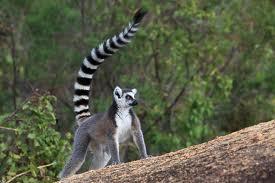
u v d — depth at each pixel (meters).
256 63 21.12
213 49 19.61
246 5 21.02
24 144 13.38
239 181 8.42
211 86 19.88
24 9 19.62
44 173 13.27
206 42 19.66
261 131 9.44
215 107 20.23
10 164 13.18
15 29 19.91
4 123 13.76
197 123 18.59
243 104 20.53
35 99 13.55
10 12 19.78
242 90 21.11
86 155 13.22
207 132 18.59
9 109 19.61
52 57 19.27
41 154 13.47
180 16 19.95
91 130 12.09
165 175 9.00
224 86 19.50
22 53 19.98
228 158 8.81
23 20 19.64
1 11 19.78
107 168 10.02
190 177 8.77
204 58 19.86
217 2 20.53
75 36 19.52
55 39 19.33
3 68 20.33
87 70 13.26
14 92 19.11
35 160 13.48
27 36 19.72
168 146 18.33
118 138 11.89
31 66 19.59
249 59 21.02
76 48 19.42
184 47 19.20
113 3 19.66
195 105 18.59
